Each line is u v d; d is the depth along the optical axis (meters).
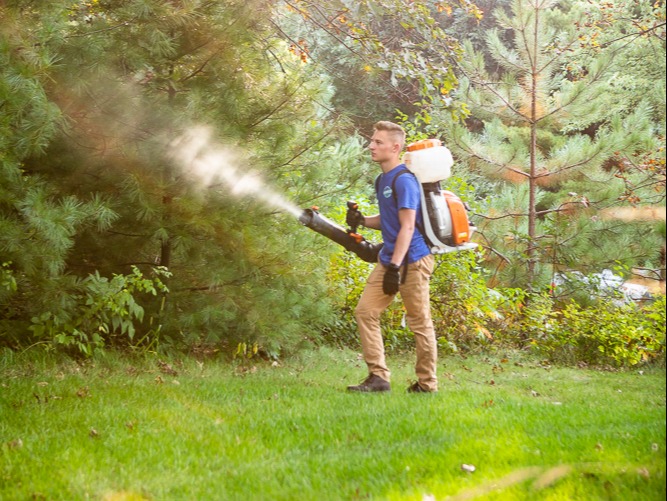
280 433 5.68
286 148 9.35
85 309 8.47
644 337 11.83
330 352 10.73
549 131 23.41
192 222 8.72
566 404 7.46
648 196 14.10
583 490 4.17
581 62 16.62
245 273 9.34
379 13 10.40
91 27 8.66
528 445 5.21
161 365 8.72
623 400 8.07
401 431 5.74
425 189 7.20
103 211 7.85
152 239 9.07
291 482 4.53
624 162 14.59
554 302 13.50
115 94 8.55
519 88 14.39
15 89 7.17
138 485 4.50
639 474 4.31
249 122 9.23
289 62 10.03
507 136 14.86
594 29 16.50
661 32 15.66
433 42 11.05
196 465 4.92
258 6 9.23
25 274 8.23
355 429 5.77
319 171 9.53
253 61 9.27
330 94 9.51
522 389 8.80
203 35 8.95
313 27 11.60
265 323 9.35
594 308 12.84
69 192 8.96
